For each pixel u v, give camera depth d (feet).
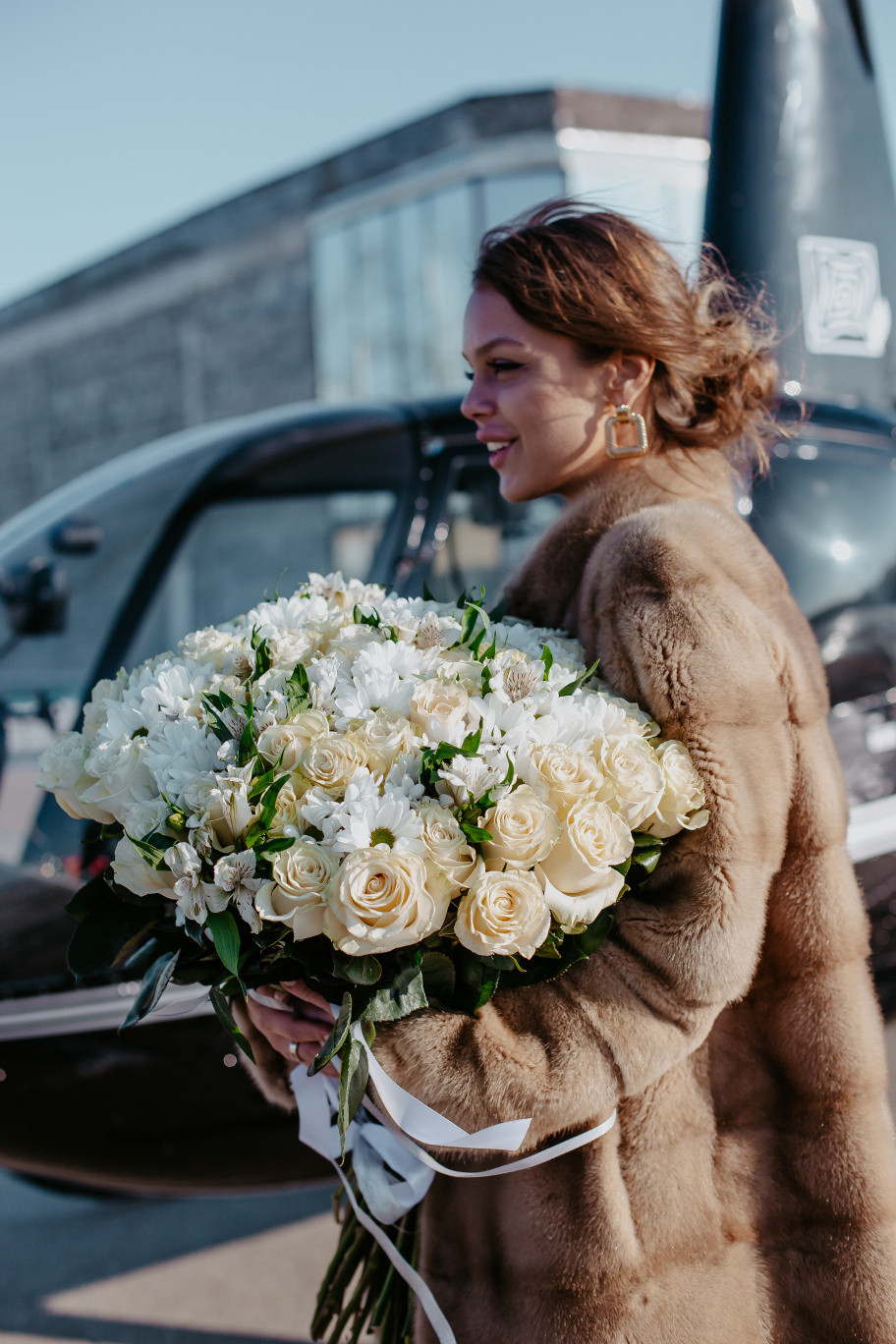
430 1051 3.07
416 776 3.07
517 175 31.07
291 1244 8.00
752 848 3.13
